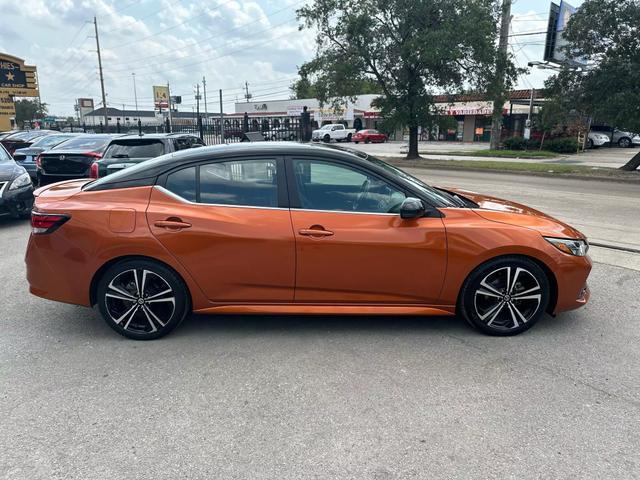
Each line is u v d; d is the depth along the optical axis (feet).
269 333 13.23
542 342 12.67
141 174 12.73
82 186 13.88
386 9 69.97
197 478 7.88
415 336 13.03
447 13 68.44
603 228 25.66
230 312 12.72
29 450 8.55
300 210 12.33
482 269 12.47
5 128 126.82
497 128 100.48
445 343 12.62
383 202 12.53
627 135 113.50
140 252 12.14
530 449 8.55
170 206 12.32
